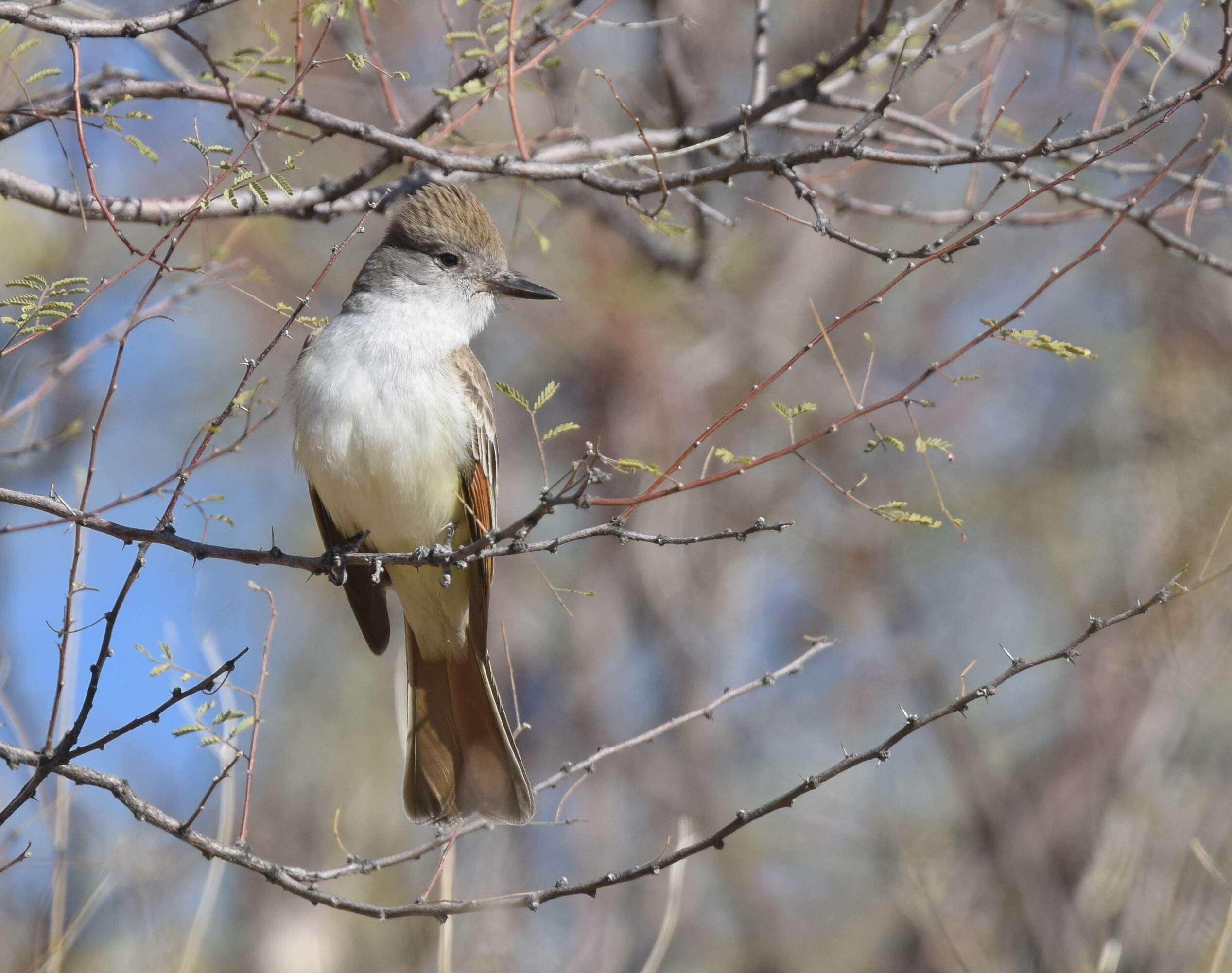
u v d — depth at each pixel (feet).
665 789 48.42
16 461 31.50
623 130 39.14
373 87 37.70
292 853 41.91
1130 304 49.96
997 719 48.34
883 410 50.67
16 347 21.56
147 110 39.50
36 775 21.06
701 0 47.55
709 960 46.26
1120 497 47.19
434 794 29.35
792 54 48.21
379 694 46.14
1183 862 33.71
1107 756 42.91
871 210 32.86
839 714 49.88
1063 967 38.04
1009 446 51.37
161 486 24.18
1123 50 34.01
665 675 49.47
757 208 47.42
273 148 40.50
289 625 46.73
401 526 29.22
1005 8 33.37
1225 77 25.11
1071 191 29.99
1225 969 30.40
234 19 35.27
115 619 21.42
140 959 32.04
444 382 29.45
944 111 41.91
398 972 37.70
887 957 45.14
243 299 44.32
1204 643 39.86
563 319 46.75
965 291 52.03
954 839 44.04
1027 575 50.29
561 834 47.39
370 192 30.42
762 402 48.96
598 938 45.19
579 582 50.08
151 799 36.42
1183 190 31.30
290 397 29.40
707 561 49.90
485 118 38.04
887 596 50.75
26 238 37.58
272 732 44.39
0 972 26.84
